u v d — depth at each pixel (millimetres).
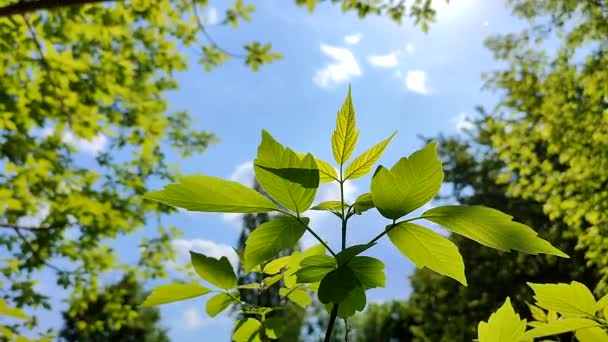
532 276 17703
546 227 18203
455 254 666
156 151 8766
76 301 7793
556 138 10117
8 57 6141
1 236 6957
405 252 685
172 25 7184
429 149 658
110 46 6902
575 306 683
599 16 11086
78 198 7398
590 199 8656
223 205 703
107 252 7871
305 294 929
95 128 7070
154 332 22250
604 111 9547
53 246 7379
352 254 632
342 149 752
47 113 6586
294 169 695
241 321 897
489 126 11406
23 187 6996
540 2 12344
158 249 8328
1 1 5625
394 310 25859
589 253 8633
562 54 11781
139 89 8109
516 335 689
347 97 747
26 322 4457
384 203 673
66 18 6242
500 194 19859
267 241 722
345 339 779
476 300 18688
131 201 8266
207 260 836
